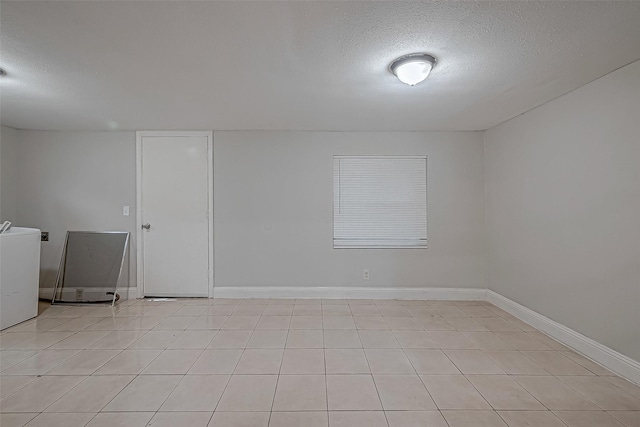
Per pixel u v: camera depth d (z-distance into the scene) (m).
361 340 3.08
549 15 1.73
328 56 2.21
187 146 4.38
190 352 2.82
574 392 2.22
